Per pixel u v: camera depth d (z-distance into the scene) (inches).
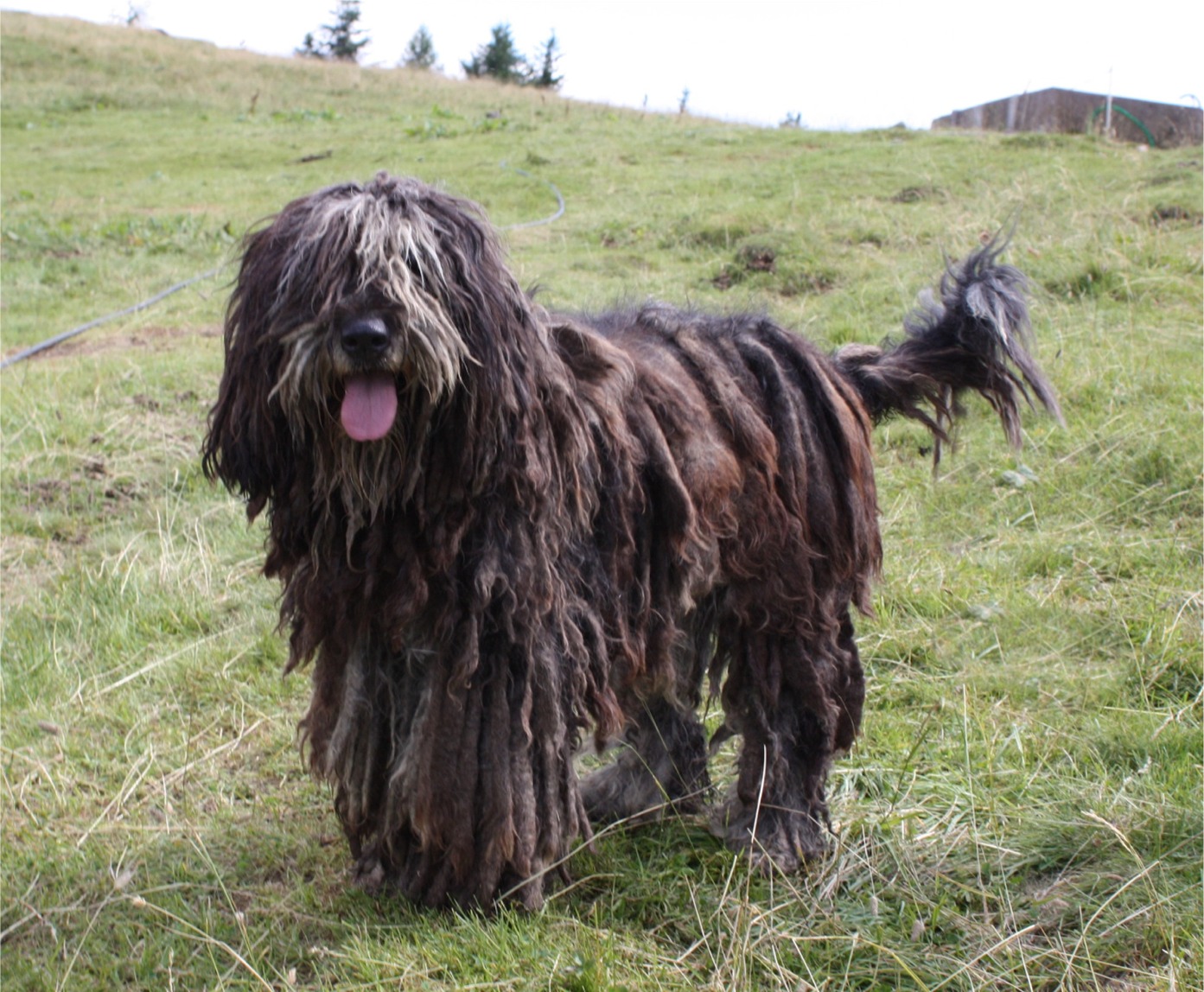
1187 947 116.7
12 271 429.4
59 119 906.1
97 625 196.7
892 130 611.2
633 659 126.3
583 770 163.3
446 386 104.8
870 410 155.3
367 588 113.4
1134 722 160.6
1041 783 148.7
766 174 512.1
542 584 115.3
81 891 138.0
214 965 122.1
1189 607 190.4
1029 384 162.6
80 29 1222.9
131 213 538.6
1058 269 335.0
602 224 441.4
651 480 124.9
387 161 649.6
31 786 157.2
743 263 371.9
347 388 103.8
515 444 110.3
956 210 410.3
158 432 263.6
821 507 139.6
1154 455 236.1
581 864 135.9
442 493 109.8
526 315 111.9
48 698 177.6
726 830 144.6
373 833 129.8
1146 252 342.3
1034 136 538.9
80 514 231.0
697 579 129.9
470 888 123.6
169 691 179.9
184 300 397.4
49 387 287.1
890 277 345.1
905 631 189.2
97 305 394.9
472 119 832.9
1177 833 133.5
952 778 152.2
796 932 126.0
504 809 118.1
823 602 141.1
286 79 1097.4
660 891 133.0
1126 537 214.5
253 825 149.1
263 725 172.2
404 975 117.3
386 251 103.1
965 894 131.3
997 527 223.0
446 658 115.9
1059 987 114.1
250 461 112.6
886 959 120.7
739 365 138.4
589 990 115.3
